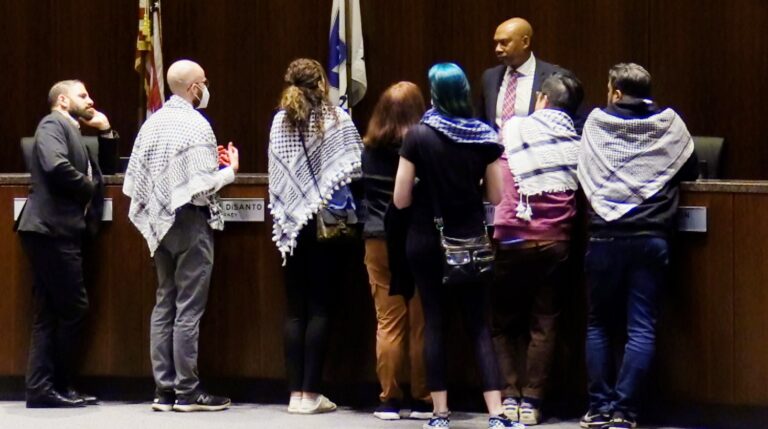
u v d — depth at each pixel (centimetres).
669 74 865
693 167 597
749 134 854
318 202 627
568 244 616
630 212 585
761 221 591
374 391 666
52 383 671
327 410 652
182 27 936
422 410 637
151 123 653
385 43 905
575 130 633
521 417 616
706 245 602
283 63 925
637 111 594
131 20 938
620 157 590
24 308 691
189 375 652
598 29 873
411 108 616
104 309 686
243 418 636
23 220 655
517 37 722
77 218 661
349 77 859
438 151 561
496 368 576
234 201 670
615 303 606
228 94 932
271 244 670
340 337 665
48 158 643
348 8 859
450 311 645
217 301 676
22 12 945
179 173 641
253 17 927
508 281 619
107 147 706
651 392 616
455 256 561
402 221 580
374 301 643
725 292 598
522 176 611
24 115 948
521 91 727
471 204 568
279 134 638
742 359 597
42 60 945
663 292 599
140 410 662
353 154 634
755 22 848
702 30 858
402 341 632
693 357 607
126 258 683
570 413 638
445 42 898
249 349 673
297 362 648
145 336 684
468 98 571
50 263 656
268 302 671
